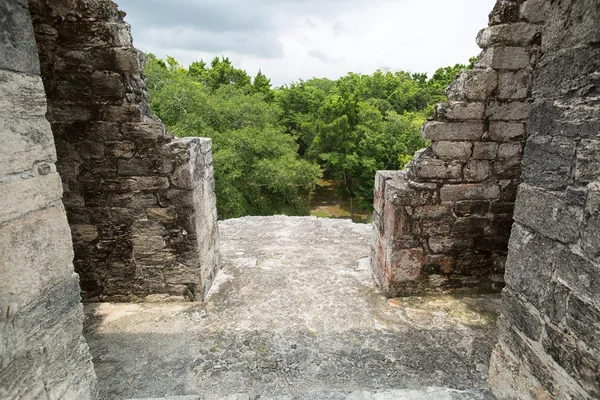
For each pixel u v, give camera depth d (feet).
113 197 10.86
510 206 11.72
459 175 11.37
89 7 9.37
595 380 4.46
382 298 12.26
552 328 5.20
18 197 4.46
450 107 10.77
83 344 5.82
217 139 43.34
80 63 9.79
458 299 12.15
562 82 4.90
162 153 10.50
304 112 90.22
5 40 4.21
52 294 5.07
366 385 8.41
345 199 70.85
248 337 10.15
